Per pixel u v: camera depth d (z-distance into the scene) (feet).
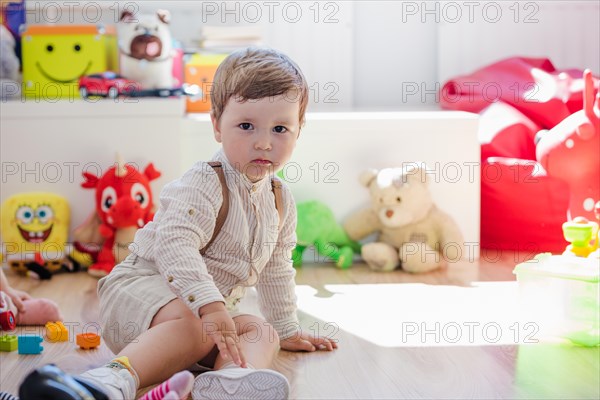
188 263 4.58
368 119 8.32
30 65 8.63
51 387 3.45
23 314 6.10
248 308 6.57
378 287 7.32
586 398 4.58
